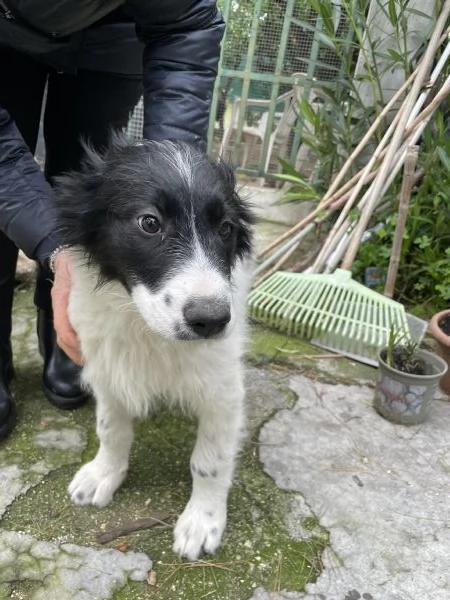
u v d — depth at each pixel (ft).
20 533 1.91
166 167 1.57
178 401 1.94
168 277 1.47
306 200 4.35
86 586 1.74
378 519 2.04
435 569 1.86
